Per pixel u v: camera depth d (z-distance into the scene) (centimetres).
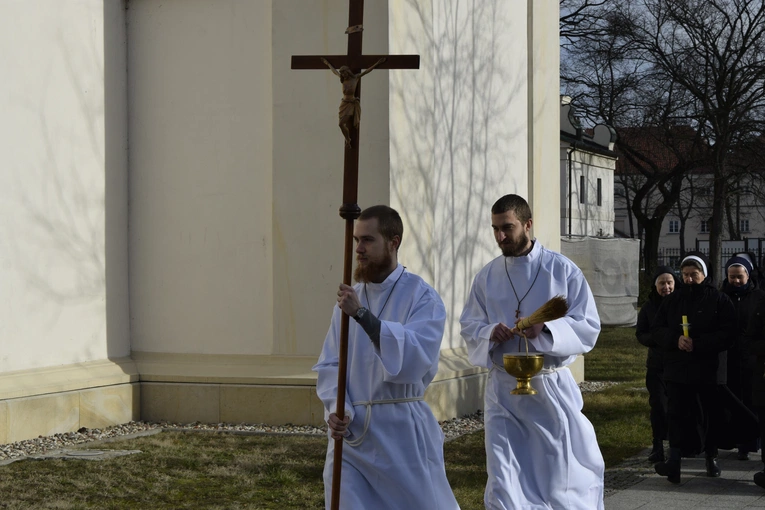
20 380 834
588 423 539
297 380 910
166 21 975
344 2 914
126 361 957
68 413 870
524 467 523
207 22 965
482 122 1130
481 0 1124
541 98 1262
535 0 1249
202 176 965
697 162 3497
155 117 978
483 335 530
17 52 850
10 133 841
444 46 1041
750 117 3397
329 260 914
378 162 909
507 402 530
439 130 1033
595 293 2486
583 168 4153
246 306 951
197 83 968
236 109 957
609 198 4491
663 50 3394
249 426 913
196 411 933
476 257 1120
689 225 7125
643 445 901
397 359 390
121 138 974
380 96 909
